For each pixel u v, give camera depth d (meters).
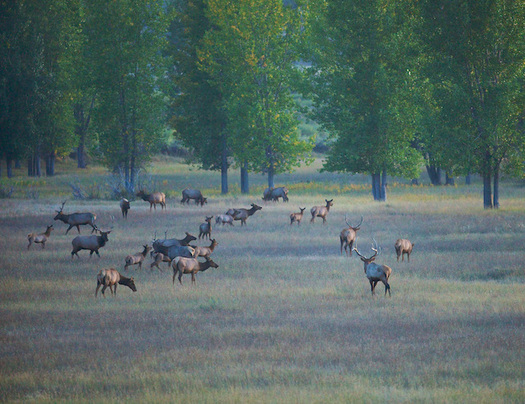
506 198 144.88
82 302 49.66
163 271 64.25
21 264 67.94
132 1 178.75
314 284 55.88
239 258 71.19
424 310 44.25
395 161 150.00
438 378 29.78
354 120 152.62
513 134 117.25
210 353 34.50
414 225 96.69
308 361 32.88
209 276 60.69
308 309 45.66
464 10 115.50
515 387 28.02
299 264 67.00
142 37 181.25
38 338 38.84
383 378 29.92
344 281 56.88
